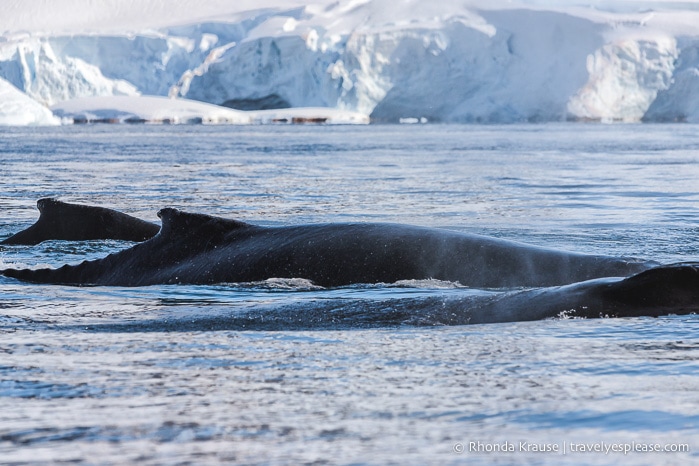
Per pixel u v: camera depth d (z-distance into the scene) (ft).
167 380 66.69
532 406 58.95
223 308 95.35
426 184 335.47
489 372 68.03
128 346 78.69
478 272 111.75
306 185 329.72
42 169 420.36
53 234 160.66
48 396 62.49
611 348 74.23
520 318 85.20
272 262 118.32
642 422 55.06
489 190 306.14
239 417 57.11
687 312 82.99
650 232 179.42
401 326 85.05
